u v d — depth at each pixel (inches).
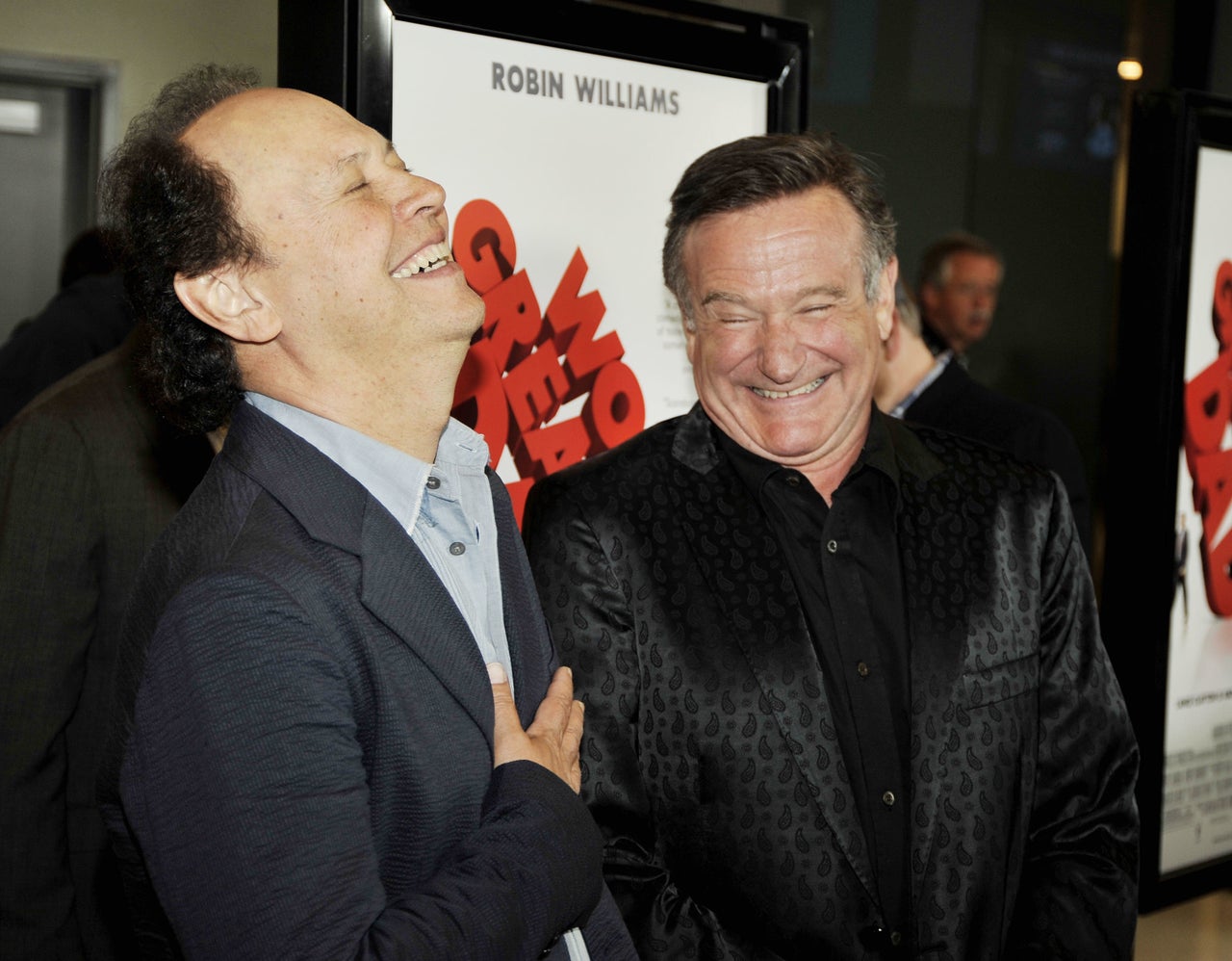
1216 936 113.0
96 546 64.4
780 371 52.5
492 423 60.5
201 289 40.0
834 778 51.6
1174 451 81.7
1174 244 79.4
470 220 58.7
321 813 34.4
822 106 163.5
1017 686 55.6
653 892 50.6
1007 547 57.3
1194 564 89.9
